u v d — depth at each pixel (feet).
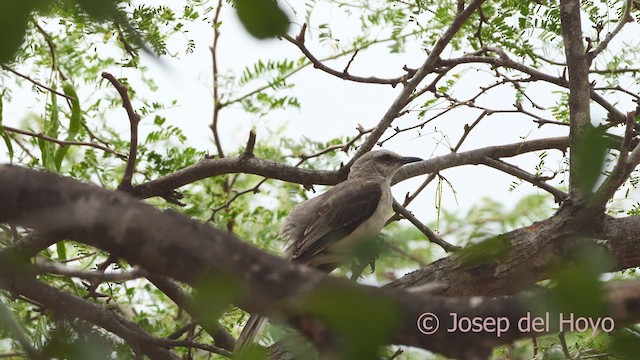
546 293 14.70
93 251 37.88
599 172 14.39
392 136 44.19
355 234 44.09
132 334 29.45
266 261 14.79
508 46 43.70
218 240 14.94
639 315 16.22
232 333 44.55
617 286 16.43
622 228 30.58
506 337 15.92
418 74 40.42
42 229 16.08
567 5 34.30
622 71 42.93
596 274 14.03
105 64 45.14
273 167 41.75
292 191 53.52
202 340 44.39
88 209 15.51
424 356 30.48
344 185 46.19
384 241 17.48
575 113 33.04
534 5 42.55
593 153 14.46
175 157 45.09
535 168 43.01
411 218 43.14
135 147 35.78
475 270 29.35
